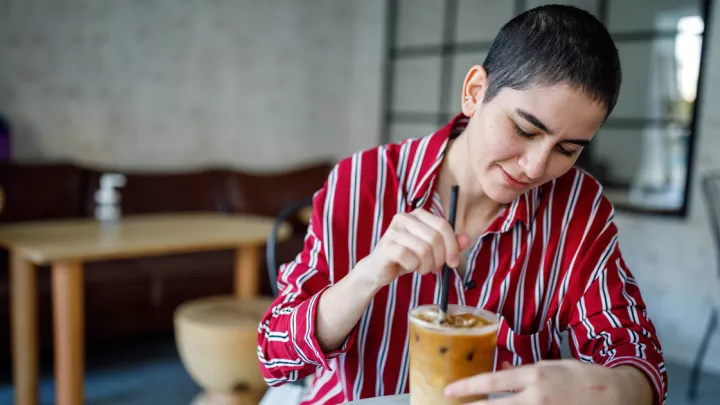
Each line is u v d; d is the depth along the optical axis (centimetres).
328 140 466
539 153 77
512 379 67
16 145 347
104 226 258
